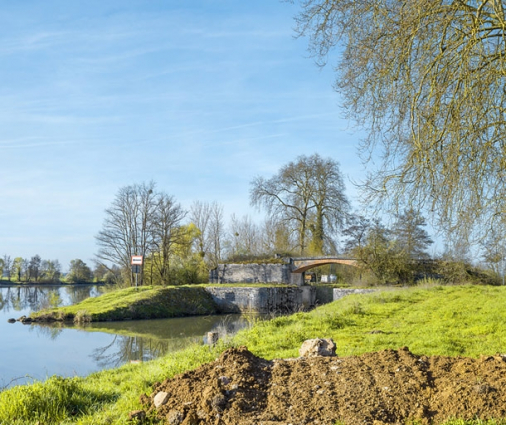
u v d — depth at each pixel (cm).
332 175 5281
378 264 3962
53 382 732
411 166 1016
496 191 1002
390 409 543
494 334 1240
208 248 6166
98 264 4988
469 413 515
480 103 933
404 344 1145
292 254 5228
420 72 966
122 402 658
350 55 1047
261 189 5500
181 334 2533
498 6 891
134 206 5112
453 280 3312
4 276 9381
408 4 936
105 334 2536
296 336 1268
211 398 568
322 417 533
